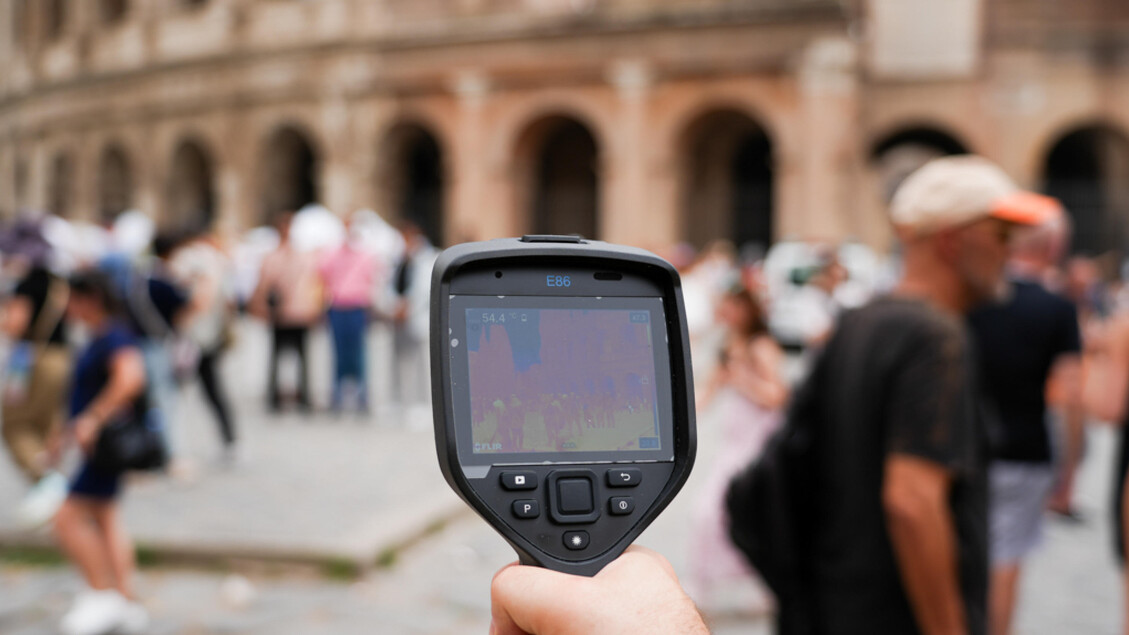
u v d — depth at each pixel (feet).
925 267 9.88
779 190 85.56
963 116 89.86
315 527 22.80
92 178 117.91
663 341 4.23
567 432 3.99
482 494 3.79
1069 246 88.43
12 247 29.35
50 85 122.31
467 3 92.68
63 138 122.01
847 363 8.95
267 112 100.99
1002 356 13.93
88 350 18.21
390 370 54.65
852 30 86.02
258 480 28.09
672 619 3.17
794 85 84.69
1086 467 33.27
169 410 28.43
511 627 3.38
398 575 20.58
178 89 107.24
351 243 40.04
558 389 4.04
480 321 4.02
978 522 8.71
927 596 8.34
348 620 18.04
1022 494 13.97
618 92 88.79
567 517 3.81
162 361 28.27
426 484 27.63
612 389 4.09
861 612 8.63
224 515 23.99
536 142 94.22
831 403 9.02
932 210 9.60
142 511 24.44
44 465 23.61
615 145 88.94
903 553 8.38
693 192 99.71
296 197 104.99
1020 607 19.61
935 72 90.02
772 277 61.11
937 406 8.38
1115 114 87.92
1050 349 14.05
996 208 9.44
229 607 18.69
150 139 110.42
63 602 19.08
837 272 31.78
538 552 3.74
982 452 8.79
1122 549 11.66
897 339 8.68
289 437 35.24
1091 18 88.22
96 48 117.80
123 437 17.37
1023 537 14.02
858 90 86.48
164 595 19.36
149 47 110.32
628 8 88.02
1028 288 14.35
